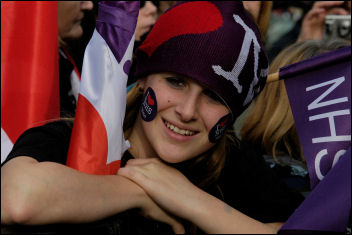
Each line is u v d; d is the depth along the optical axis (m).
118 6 0.94
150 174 0.96
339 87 0.93
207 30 0.94
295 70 0.98
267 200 1.18
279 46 2.25
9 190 0.79
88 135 0.91
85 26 1.78
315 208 0.83
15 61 1.11
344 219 0.83
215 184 1.19
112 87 0.93
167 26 0.97
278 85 1.39
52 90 1.15
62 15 1.53
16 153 0.90
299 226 0.83
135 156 1.09
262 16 1.97
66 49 1.61
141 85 1.06
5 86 1.11
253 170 1.23
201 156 1.15
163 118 0.99
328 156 0.93
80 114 0.92
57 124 1.04
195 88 0.95
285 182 1.27
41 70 1.13
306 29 2.29
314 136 0.95
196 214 0.92
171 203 0.93
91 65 0.93
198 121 0.98
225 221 0.92
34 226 0.79
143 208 0.93
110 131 0.93
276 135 1.35
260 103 1.43
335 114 0.93
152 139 1.00
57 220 0.80
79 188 0.84
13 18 1.11
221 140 1.16
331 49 1.42
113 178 0.93
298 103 0.98
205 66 0.94
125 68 0.95
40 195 0.79
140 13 1.97
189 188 0.95
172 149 0.99
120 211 0.88
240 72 0.97
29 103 1.12
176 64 0.94
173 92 0.97
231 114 1.02
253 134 1.42
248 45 0.96
